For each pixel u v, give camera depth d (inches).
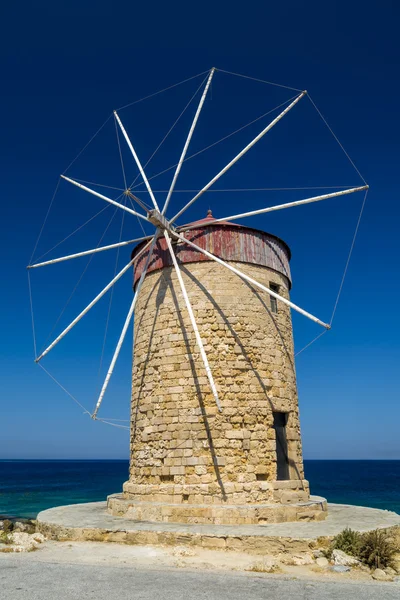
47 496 2164.1
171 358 737.0
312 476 4667.8
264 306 772.6
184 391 712.4
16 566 454.0
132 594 367.6
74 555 505.4
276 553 518.0
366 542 502.0
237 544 529.3
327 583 415.5
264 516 628.7
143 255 854.5
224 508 626.8
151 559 488.7
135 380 793.6
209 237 782.5
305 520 645.3
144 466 717.9
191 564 472.1
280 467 724.7
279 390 740.7
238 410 698.8
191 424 695.1
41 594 365.1
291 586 402.0
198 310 745.6
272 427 715.4
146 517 653.3
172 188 764.0
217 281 760.3
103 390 665.6
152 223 732.7
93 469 6811.0
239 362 722.2
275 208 747.4
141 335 799.1
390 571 469.1
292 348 821.9
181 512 635.5
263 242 815.7
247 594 374.6
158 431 713.0
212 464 673.0
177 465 684.1
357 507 812.6
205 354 670.5
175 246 797.2
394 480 3831.2
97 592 371.9
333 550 496.7
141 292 834.2
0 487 2834.6
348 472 5802.2
